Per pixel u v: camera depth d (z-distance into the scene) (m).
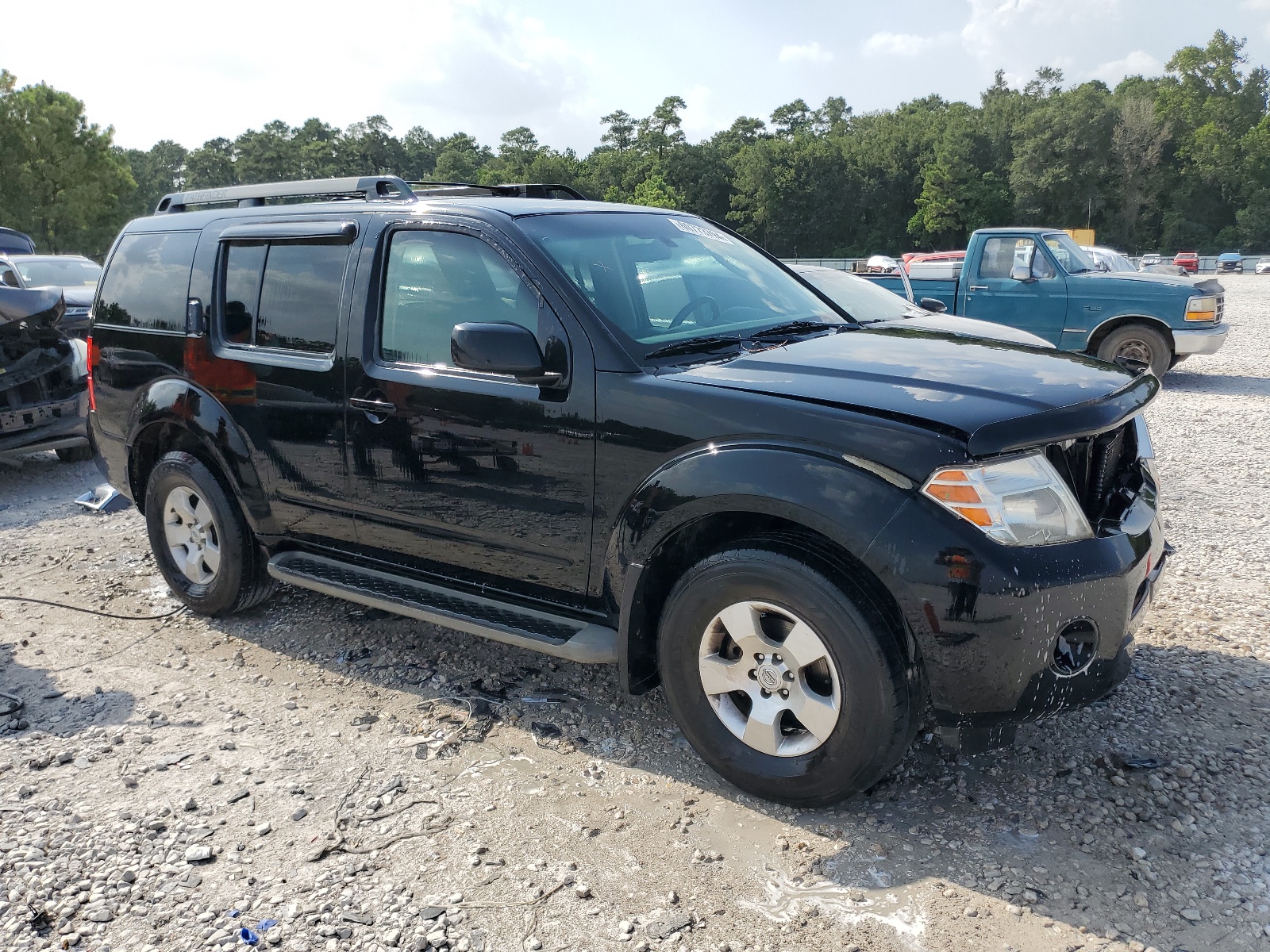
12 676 4.02
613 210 3.90
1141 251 94.75
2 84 66.94
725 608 2.86
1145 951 2.28
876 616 2.61
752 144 113.44
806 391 2.80
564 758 3.25
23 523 6.41
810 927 2.41
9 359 7.21
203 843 2.81
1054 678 2.58
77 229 71.31
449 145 174.62
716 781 3.10
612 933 2.40
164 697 3.79
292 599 4.85
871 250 106.69
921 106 135.88
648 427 2.96
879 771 2.70
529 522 3.28
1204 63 105.88
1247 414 9.74
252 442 4.09
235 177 145.75
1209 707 3.45
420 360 3.54
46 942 2.41
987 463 2.54
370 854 2.75
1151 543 2.87
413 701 3.70
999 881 2.55
